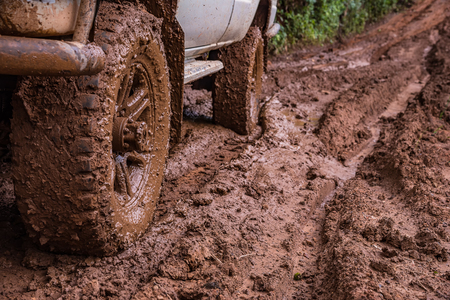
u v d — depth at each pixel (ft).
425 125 20.21
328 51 45.29
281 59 38.19
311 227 11.55
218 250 9.05
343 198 12.91
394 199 12.72
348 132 19.97
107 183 7.45
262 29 19.33
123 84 8.52
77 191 7.10
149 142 9.91
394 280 8.16
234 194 11.92
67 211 7.22
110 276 7.74
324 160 16.80
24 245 8.34
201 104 21.44
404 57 42.55
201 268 8.43
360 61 42.32
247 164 14.19
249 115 18.04
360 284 7.63
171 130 12.44
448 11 71.56
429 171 13.89
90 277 7.55
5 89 7.97
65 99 7.04
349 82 31.65
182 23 11.44
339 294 7.63
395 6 75.36
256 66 19.45
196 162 14.75
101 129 7.21
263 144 16.46
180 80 11.64
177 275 8.00
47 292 7.29
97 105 7.13
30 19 6.00
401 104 27.63
